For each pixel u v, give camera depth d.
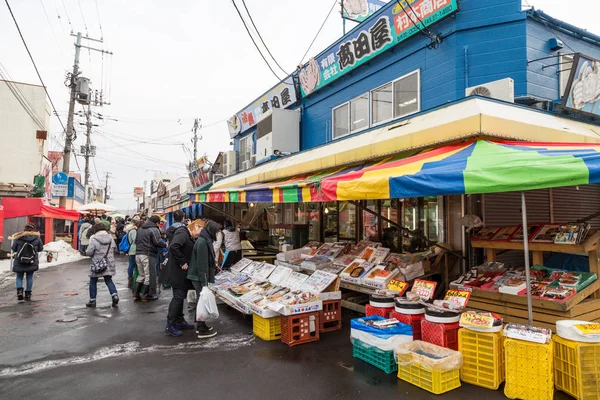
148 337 5.50
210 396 3.67
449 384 3.69
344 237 9.38
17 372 4.26
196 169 22.67
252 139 14.84
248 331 5.75
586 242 4.59
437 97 6.94
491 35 6.39
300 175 8.58
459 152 4.36
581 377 3.32
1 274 12.30
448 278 6.52
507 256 6.59
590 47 7.15
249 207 13.56
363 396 3.61
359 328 4.51
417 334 4.51
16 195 18.62
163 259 8.92
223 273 7.97
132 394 3.72
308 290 5.75
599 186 8.04
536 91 6.19
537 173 3.06
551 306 4.38
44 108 20.09
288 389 3.79
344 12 9.91
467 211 6.31
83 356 4.74
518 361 3.49
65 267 14.18
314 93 10.88
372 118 8.64
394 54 7.98
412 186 3.69
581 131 5.65
